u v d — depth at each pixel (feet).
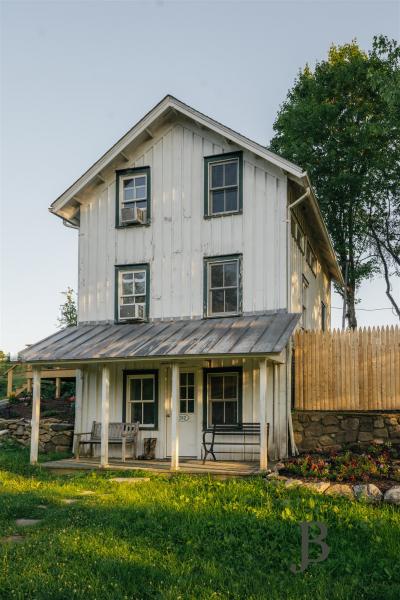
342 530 28.17
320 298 78.23
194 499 33.81
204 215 54.08
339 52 102.94
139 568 22.59
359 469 36.50
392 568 23.88
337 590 21.52
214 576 22.41
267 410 49.19
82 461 50.01
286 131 95.35
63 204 57.77
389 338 49.49
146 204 56.54
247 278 51.83
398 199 95.25
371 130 83.30
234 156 53.67
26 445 59.11
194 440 51.47
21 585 20.71
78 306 57.72
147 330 52.29
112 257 57.11
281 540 26.86
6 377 94.58
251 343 44.09
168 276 54.75
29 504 32.99
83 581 21.17
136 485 38.96
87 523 28.73
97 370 55.16
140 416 53.72
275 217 51.65
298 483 35.22
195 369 52.11
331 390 50.37
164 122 56.54
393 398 48.70
